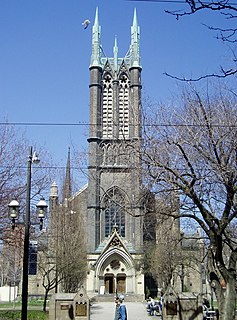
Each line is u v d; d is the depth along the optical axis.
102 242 86.88
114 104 93.88
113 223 87.50
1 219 35.34
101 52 97.75
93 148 85.88
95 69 95.12
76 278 59.81
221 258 22.55
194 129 22.75
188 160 22.20
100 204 87.06
